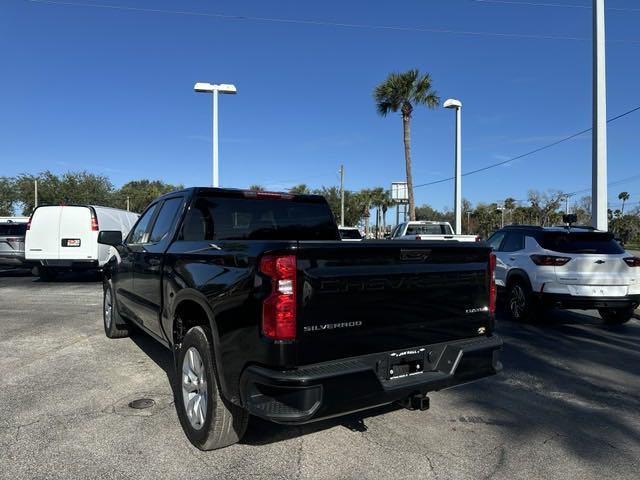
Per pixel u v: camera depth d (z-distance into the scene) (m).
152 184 83.38
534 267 8.88
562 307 8.69
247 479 3.39
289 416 3.01
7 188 51.78
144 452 3.75
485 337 4.10
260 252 3.18
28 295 11.88
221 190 5.09
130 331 7.34
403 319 3.57
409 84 27.20
